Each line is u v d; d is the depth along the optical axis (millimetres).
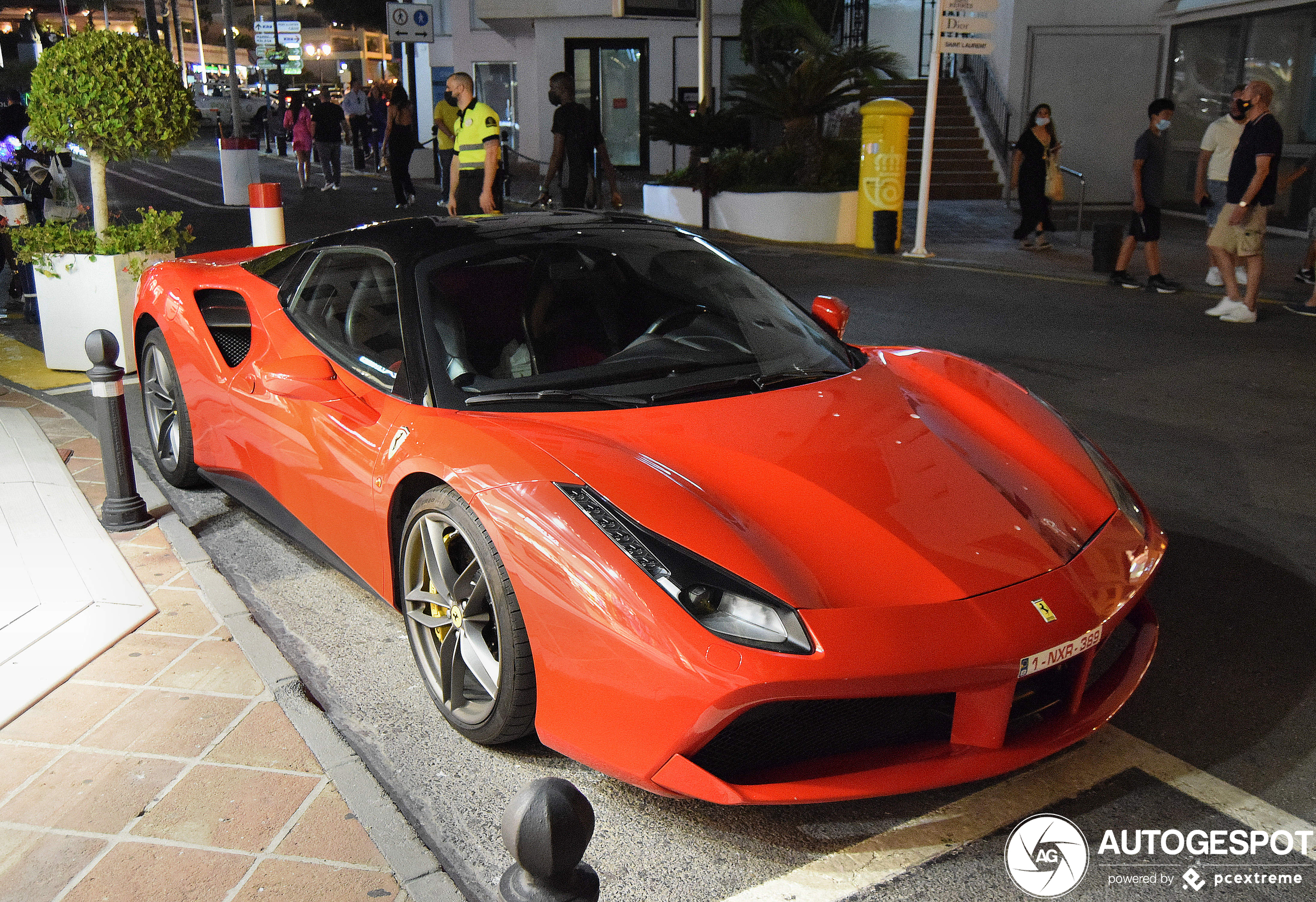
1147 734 2725
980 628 2170
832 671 2051
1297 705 2855
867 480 2539
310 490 3316
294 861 2191
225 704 2809
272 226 7195
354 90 24688
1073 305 8805
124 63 6672
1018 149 12219
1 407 5629
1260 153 7652
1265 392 6047
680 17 16031
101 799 2402
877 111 12211
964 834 2344
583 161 11320
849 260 11773
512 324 3047
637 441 2641
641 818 2406
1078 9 16062
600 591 2211
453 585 2684
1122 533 2598
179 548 3840
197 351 4027
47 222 6496
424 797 2486
